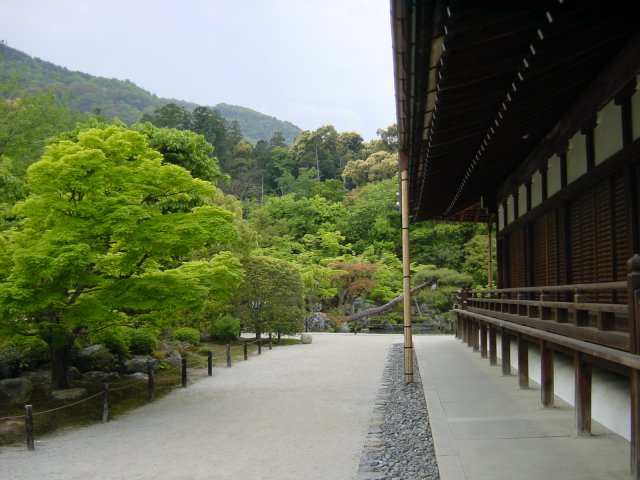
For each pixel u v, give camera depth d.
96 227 9.36
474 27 4.89
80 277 9.35
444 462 5.67
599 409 7.01
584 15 5.18
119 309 10.32
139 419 9.55
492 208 16.83
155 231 9.95
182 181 10.80
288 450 7.27
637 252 6.50
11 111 23.05
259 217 44.31
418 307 34.38
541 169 10.75
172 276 10.41
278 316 22.14
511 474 5.19
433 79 6.17
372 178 56.25
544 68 6.21
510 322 9.01
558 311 6.69
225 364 16.95
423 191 13.87
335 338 26.08
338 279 33.91
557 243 9.90
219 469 6.49
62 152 10.13
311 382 13.32
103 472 6.52
